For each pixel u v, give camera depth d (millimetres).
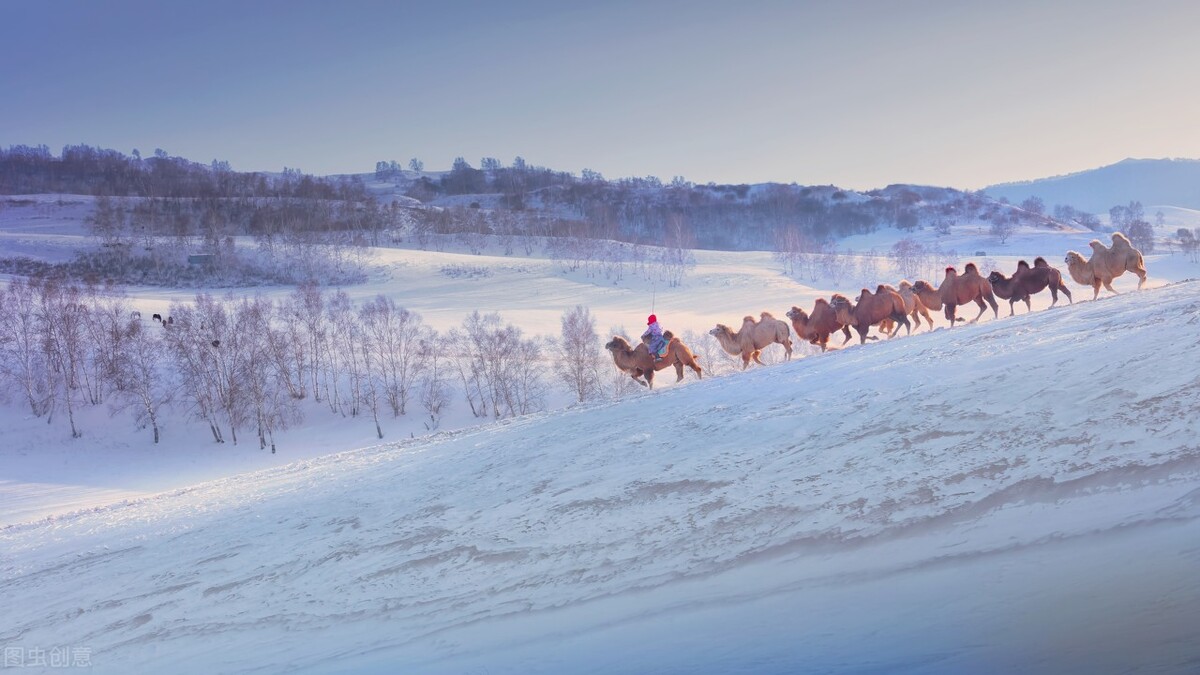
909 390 16297
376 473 21766
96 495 51750
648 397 23578
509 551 14555
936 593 10234
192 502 24391
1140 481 11156
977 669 8023
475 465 19828
